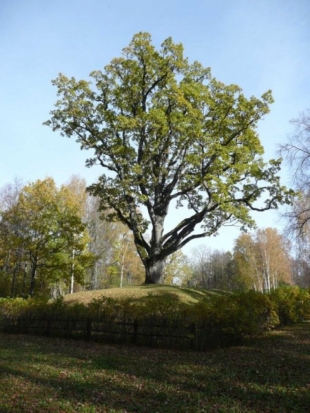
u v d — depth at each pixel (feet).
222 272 259.39
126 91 73.87
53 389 21.48
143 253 82.84
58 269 92.79
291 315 58.18
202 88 72.90
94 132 72.74
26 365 27.43
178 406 19.08
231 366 27.58
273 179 71.20
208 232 77.66
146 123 68.74
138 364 28.53
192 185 77.92
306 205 64.80
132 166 69.10
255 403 19.49
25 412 17.99
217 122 71.41
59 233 93.20
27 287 117.19
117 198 77.25
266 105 69.87
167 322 36.40
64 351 34.19
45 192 93.81
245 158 71.05
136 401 19.90
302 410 18.21
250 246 181.88
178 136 73.51
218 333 36.14
